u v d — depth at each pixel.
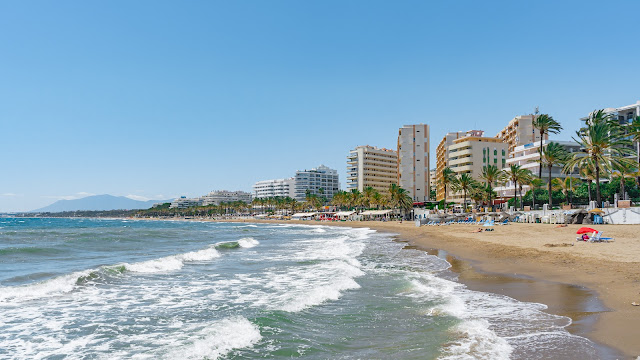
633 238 31.38
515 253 26.00
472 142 120.12
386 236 57.56
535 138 116.94
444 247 35.34
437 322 11.39
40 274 20.88
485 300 14.05
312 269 23.34
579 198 77.19
